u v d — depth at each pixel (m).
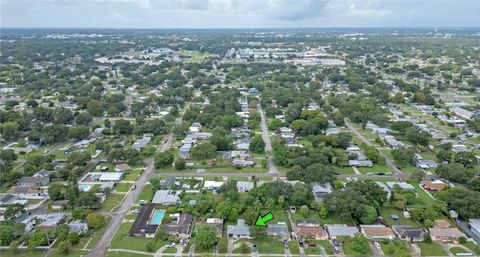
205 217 137.62
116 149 195.50
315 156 181.62
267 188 149.88
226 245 119.69
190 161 193.50
